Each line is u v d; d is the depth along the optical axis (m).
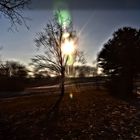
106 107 31.78
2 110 26.09
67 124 20.34
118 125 20.38
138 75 53.53
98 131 18.02
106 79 55.50
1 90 50.69
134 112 28.08
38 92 49.38
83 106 31.58
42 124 20.05
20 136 16.20
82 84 62.53
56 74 36.91
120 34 53.81
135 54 51.12
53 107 29.33
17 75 51.50
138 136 16.64
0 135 16.25
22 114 24.19
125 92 50.94
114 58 51.97
